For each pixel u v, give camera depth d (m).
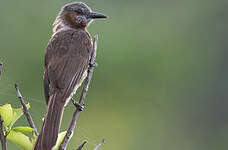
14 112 7.31
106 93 17.38
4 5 16.20
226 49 20.12
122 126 17.27
